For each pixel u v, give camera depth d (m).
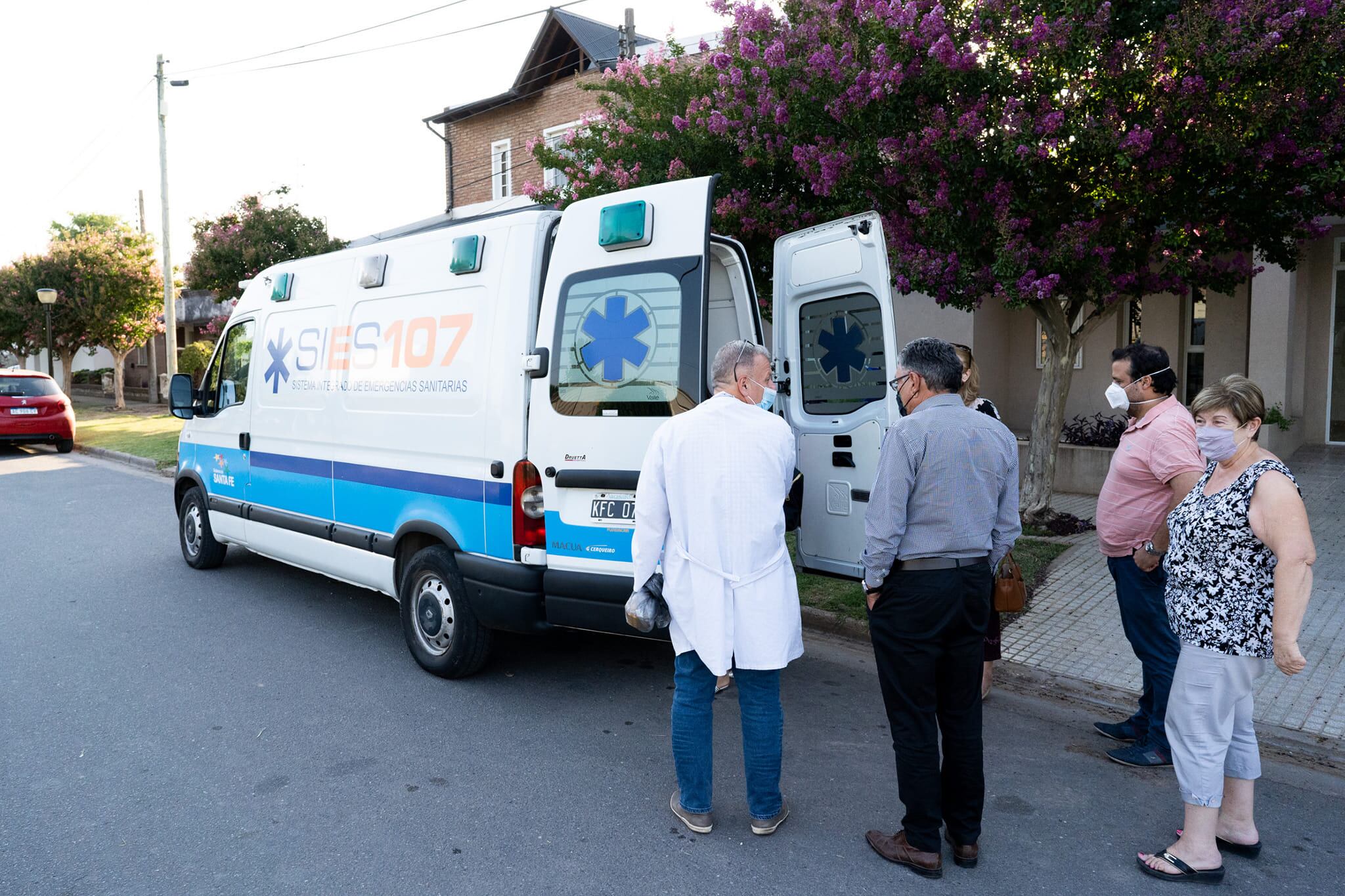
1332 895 2.97
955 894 2.97
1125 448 3.79
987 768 3.94
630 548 4.04
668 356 3.93
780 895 2.97
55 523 9.71
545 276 4.45
